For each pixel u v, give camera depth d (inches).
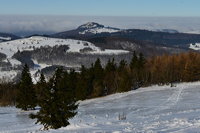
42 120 1556.3
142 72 5221.5
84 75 4480.8
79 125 1307.8
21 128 1887.3
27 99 3609.7
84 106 3563.0
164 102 3243.1
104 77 4803.2
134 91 4512.8
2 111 3560.5
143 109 2790.4
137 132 1008.9
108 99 4062.5
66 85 1594.5
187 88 4315.9
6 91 5310.0
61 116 1560.0
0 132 1679.4
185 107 2586.1
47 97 1550.2
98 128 1205.7
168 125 1125.7
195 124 1083.3
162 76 5315.0
